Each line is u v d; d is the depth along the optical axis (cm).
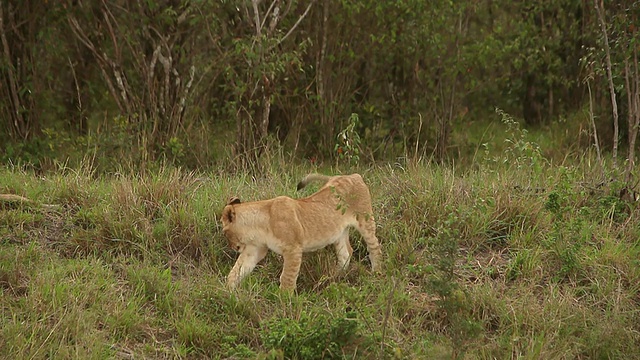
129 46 1572
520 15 1858
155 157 1488
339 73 1669
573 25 1805
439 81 1702
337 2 1609
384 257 1034
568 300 953
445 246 838
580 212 1137
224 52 1639
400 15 1614
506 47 1712
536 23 1953
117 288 911
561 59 1905
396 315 910
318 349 806
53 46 1605
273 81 1470
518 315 922
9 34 1591
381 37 1628
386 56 1703
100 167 1427
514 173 1292
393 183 1214
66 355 763
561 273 1023
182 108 1549
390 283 954
